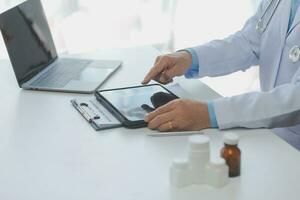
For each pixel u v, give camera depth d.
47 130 1.03
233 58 1.44
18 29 1.35
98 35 2.24
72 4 2.16
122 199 0.76
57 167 0.87
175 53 1.36
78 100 1.20
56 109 1.16
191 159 0.79
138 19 2.29
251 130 1.03
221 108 1.03
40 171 0.86
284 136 1.27
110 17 2.24
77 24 2.20
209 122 1.02
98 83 1.31
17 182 0.82
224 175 0.79
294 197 0.77
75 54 1.63
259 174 0.84
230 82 2.54
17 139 0.99
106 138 0.99
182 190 0.78
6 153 0.93
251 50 1.47
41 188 0.80
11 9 1.34
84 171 0.85
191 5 2.35
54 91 1.28
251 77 2.54
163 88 1.25
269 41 1.39
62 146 0.96
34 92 1.28
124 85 1.32
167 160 0.89
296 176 0.83
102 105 1.16
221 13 2.41
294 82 1.14
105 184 0.81
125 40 2.30
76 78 1.35
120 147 0.95
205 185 0.80
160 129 1.01
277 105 1.04
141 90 1.23
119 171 0.85
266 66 1.41
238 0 2.42
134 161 0.89
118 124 1.04
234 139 0.82
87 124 1.06
